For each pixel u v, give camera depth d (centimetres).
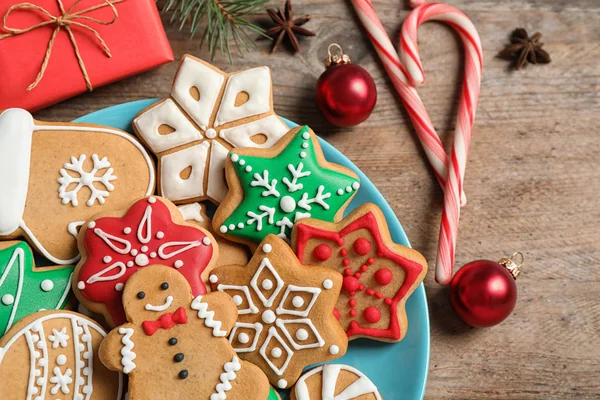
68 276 46
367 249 47
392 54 54
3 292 45
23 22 48
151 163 49
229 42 54
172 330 44
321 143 50
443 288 54
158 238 46
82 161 47
